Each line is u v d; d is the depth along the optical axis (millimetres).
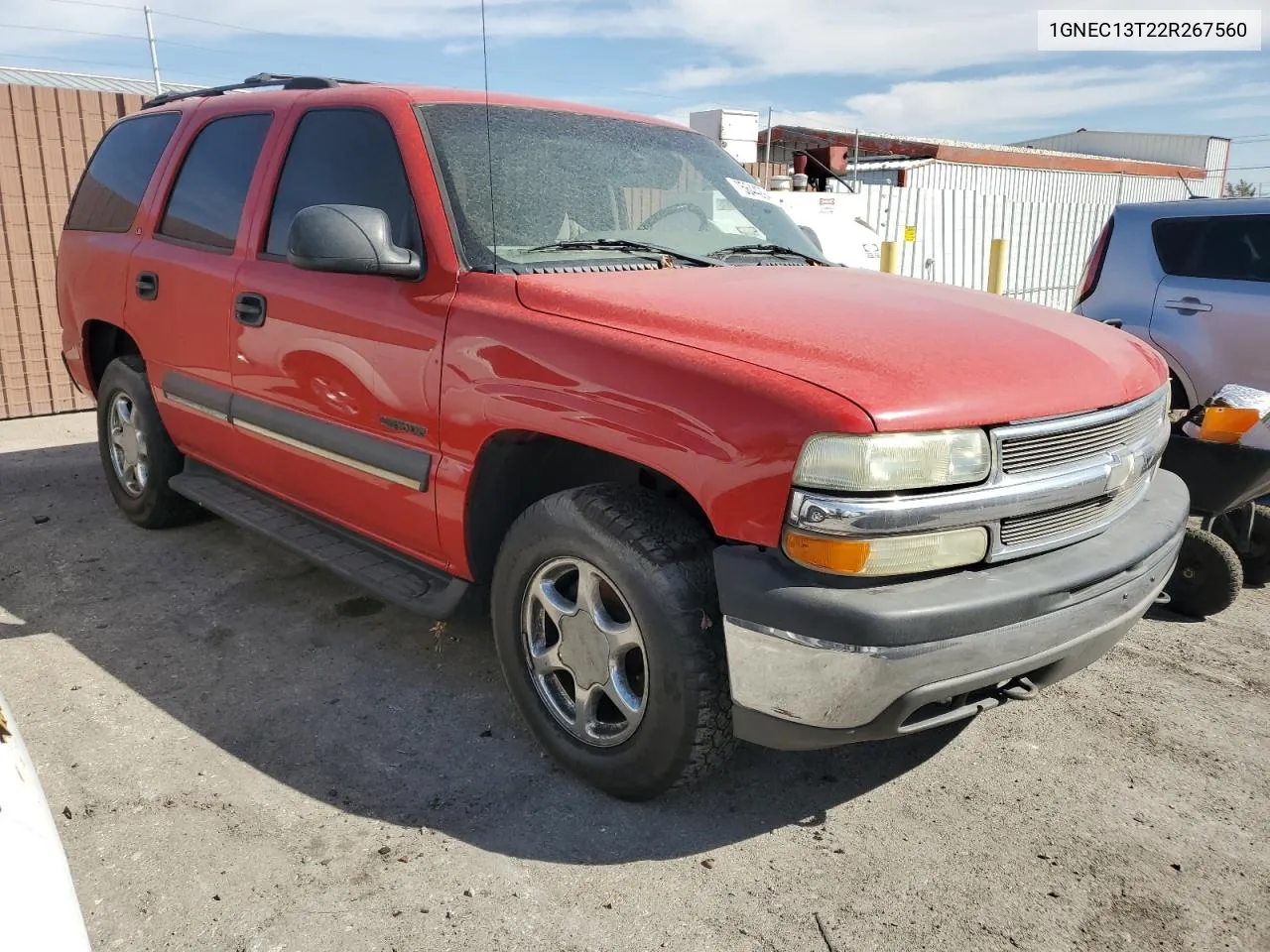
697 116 12203
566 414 2584
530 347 2688
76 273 4883
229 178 3969
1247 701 3498
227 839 2564
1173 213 5988
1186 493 3062
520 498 3002
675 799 2803
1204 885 2510
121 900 2330
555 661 2828
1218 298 5672
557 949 2221
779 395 2238
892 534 2191
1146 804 2854
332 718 3189
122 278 4473
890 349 2426
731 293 2861
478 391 2801
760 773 2963
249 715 3195
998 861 2578
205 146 4191
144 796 2738
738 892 2426
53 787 2766
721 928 2301
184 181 4258
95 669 3477
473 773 2906
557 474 3049
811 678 2229
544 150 3408
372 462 3191
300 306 3406
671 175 3684
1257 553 4555
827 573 2209
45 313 7422
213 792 2768
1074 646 2484
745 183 4027
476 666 3561
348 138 3420
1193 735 3254
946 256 14305
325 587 4219
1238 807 2852
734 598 2289
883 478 2158
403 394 3047
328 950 2195
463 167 3168
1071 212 16641
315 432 3426
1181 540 2916
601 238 3246
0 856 1352
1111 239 6254
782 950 2238
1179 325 5840
